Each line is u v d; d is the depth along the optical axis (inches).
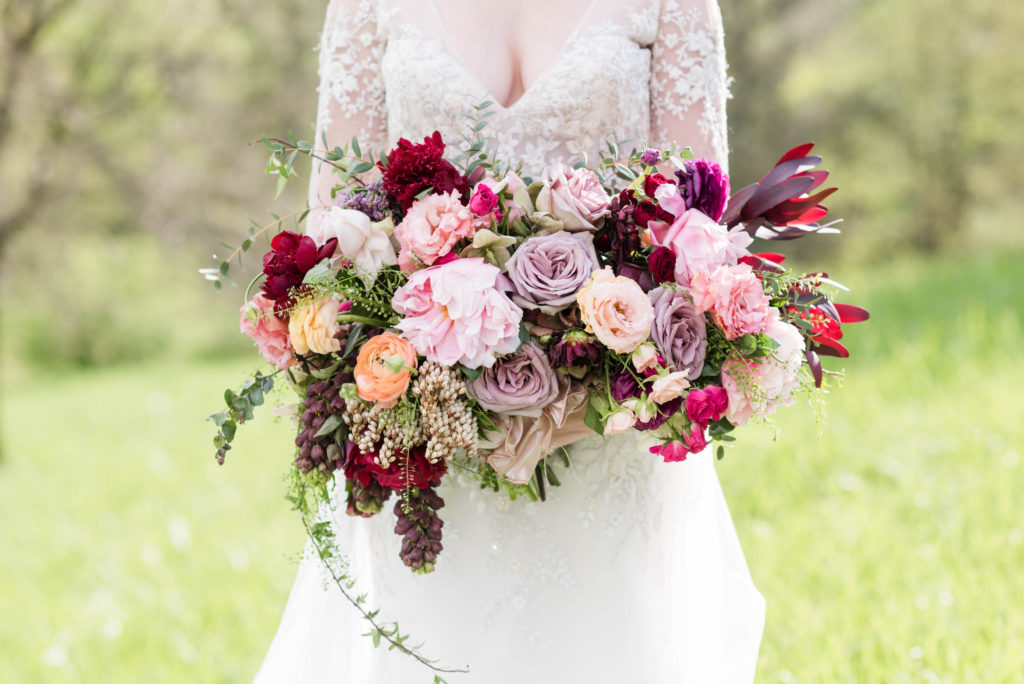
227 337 793.6
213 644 169.9
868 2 812.0
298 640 108.2
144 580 209.6
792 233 88.7
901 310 395.9
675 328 78.1
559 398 81.1
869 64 821.2
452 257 78.8
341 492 101.5
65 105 610.2
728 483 226.2
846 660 136.6
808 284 85.9
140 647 174.2
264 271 78.8
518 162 92.4
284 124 728.3
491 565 92.7
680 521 98.3
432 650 93.5
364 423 78.1
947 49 803.4
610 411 79.5
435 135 81.5
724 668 101.9
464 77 93.3
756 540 189.6
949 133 818.8
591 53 91.8
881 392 285.0
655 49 95.9
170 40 667.4
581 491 92.7
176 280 798.5
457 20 95.4
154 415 432.8
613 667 92.4
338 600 103.8
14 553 241.4
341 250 79.7
